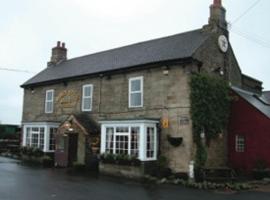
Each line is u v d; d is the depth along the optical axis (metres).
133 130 18.94
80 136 22.12
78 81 24.89
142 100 20.41
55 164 23.64
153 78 20.05
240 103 20.88
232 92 21.22
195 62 18.75
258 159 19.55
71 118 23.00
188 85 18.36
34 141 26.38
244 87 25.45
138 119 18.53
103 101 22.78
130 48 25.08
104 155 19.73
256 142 19.92
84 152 21.62
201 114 18.52
